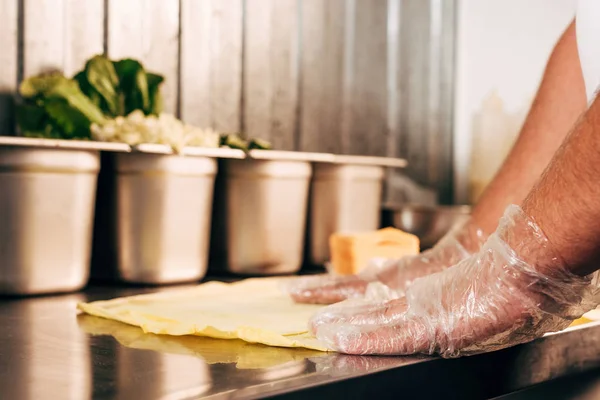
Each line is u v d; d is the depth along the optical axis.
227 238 1.59
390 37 2.37
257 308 1.05
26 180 1.22
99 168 1.35
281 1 2.04
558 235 0.70
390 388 0.70
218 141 1.58
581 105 1.05
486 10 2.51
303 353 0.77
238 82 1.95
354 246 1.52
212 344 0.83
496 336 0.74
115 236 1.41
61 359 0.75
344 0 2.22
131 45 1.73
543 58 2.38
